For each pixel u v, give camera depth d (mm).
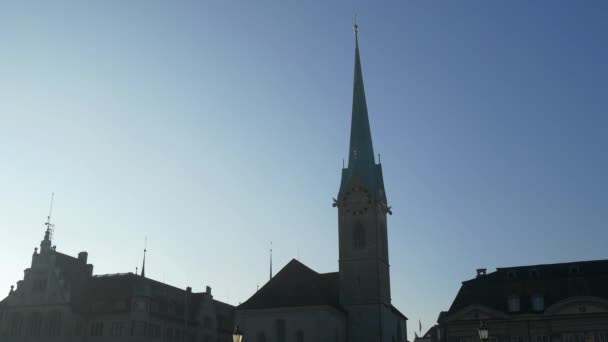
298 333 98438
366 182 111875
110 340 109562
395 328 116688
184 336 121438
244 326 101750
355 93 121500
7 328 114438
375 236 108875
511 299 102562
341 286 108062
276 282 106125
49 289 113688
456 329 103125
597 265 104500
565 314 97438
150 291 113938
